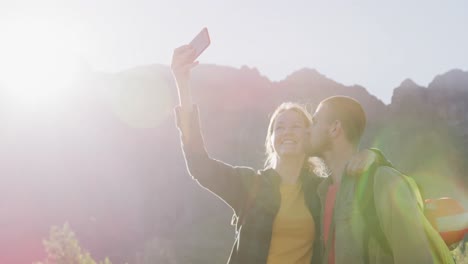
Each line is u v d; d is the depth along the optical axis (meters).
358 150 4.02
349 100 3.98
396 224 3.32
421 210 3.58
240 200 4.59
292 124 4.65
